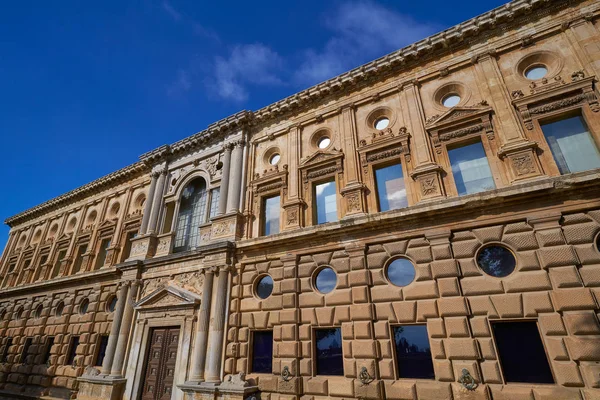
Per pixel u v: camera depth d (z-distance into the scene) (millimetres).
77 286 24109
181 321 16906
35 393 21156
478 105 13875
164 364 16703
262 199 18531
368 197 14875
